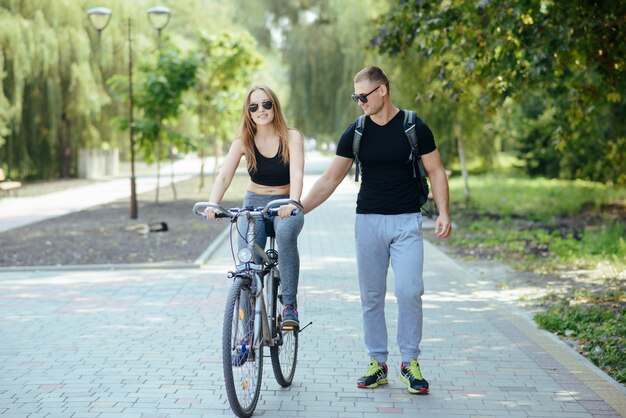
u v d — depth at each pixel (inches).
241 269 185.6
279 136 197.6
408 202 199.5
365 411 188.2
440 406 191.9
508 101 830.5
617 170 755.4
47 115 1143.0
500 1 348.2
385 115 195.8
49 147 1190.9
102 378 215.2
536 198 928.9
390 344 254.2
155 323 285.3
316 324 285.4
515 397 199.0
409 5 424.8
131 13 1240.8
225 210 185.5
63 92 1168.2
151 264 426.0
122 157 2038.6
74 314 301.9
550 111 917.2
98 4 1221.1
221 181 196.2
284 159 199.0
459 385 209.6
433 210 750.5
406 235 198.8
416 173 198.8
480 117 823.1
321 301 330.6
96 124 1317.7
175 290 354.3
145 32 1263.5
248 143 199.3
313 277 395.5
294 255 198.5
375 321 208.4
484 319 295.3
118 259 456.4
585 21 352.8
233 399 172.1
